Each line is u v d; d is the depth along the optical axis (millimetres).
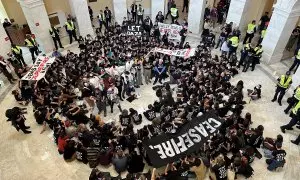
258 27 15688
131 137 7910
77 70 11414
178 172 6965
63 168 8188
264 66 12859
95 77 10656
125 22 15461
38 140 9164
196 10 15039
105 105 9898
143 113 9852
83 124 8625
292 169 8086
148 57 11859
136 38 13836
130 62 11297
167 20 17453
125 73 10617
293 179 7820
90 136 8094
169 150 7219
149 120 9711
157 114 9797
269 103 10578
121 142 7996
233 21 14602
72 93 10484
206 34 14367
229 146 7930
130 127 8203
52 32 13891
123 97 10969
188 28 16016
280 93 10172
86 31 15586
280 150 7527
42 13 13266
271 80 11906
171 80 11469
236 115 8820
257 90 10469
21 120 9062
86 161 8211
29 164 8375
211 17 16531
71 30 14633
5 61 11922
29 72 10594
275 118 9875
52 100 9922
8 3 14719
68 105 9695
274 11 11875
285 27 11711
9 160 8531
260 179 7793
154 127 8273
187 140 7406
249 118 8539
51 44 14477
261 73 12383
